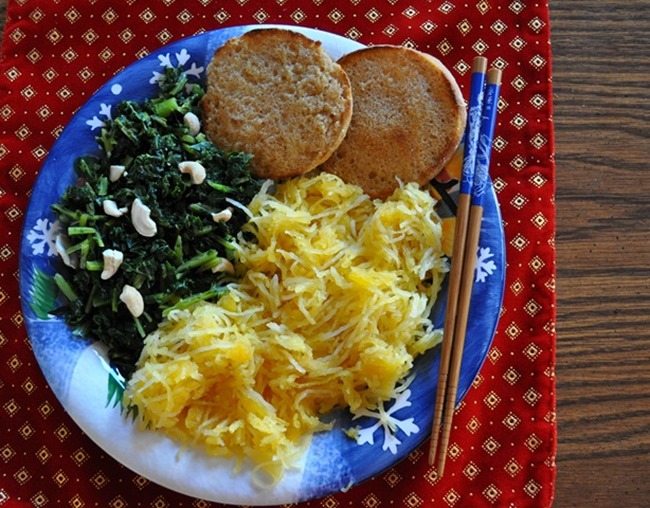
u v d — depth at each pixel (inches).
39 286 17.1
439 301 17.6
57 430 18.2
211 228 17.5
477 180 17.1
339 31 20.5
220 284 17.6
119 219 17.4
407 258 17.4
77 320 17.1
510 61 20.2
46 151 19.9
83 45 20.5
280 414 16.7
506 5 20.5
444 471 17.9
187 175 17.5
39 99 20.2
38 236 17.3
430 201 17.6
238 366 16.3
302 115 18.1
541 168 19.5
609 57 20.6
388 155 18.2
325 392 16.9
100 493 17.9
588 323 19.1
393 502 17.8
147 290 17.2
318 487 16.2
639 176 19.8
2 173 19.7
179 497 17.9
